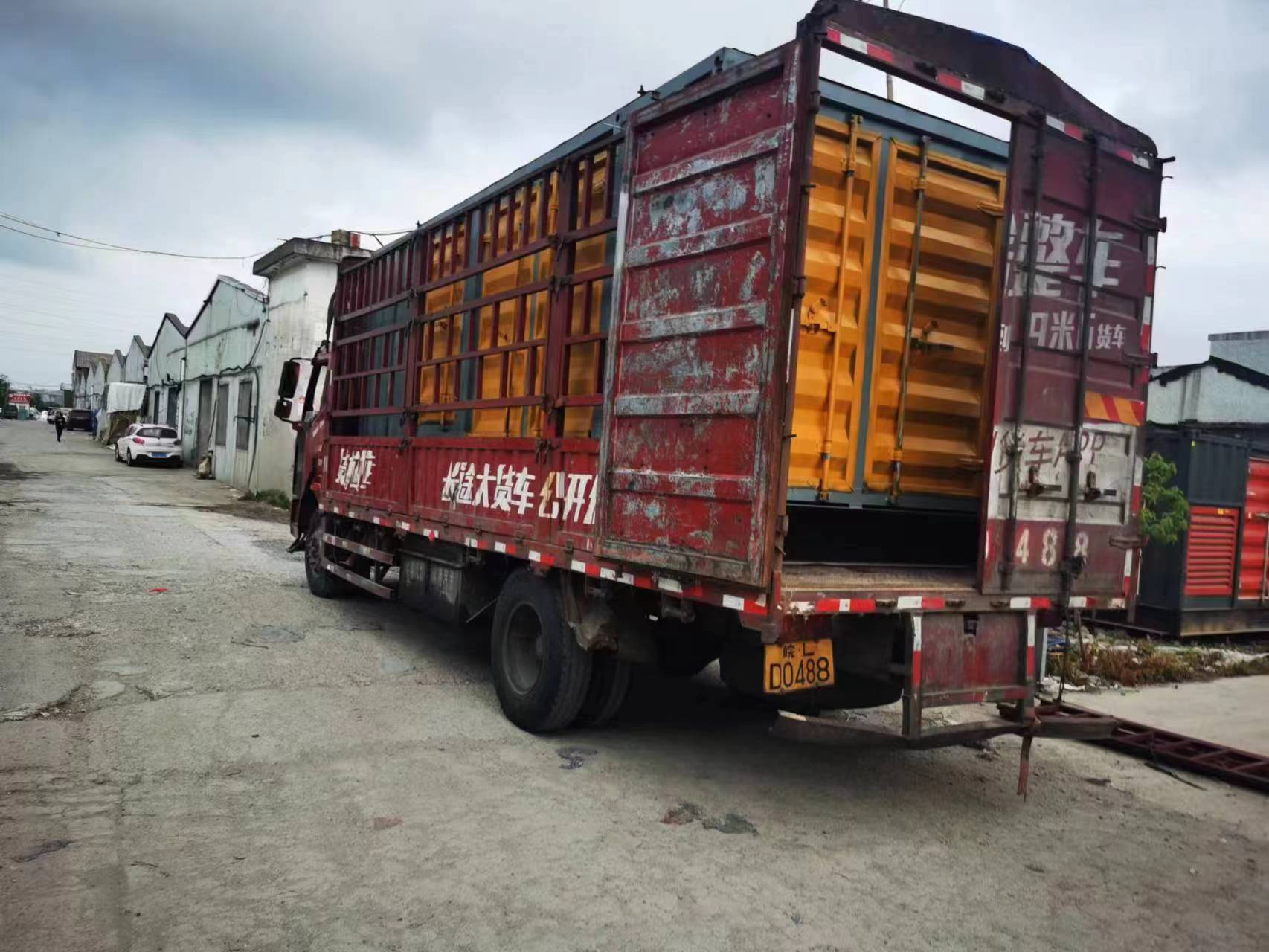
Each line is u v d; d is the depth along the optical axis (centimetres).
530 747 542
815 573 451
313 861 374
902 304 496
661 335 448
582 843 407
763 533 381
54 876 348
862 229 473
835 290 467
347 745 520
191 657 691
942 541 582
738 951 323
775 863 398
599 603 527
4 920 316
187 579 1045
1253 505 1109
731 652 456
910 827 452
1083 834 457
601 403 505
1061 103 468
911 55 411
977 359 528
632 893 362
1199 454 1041
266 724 546
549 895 356
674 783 493
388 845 393
